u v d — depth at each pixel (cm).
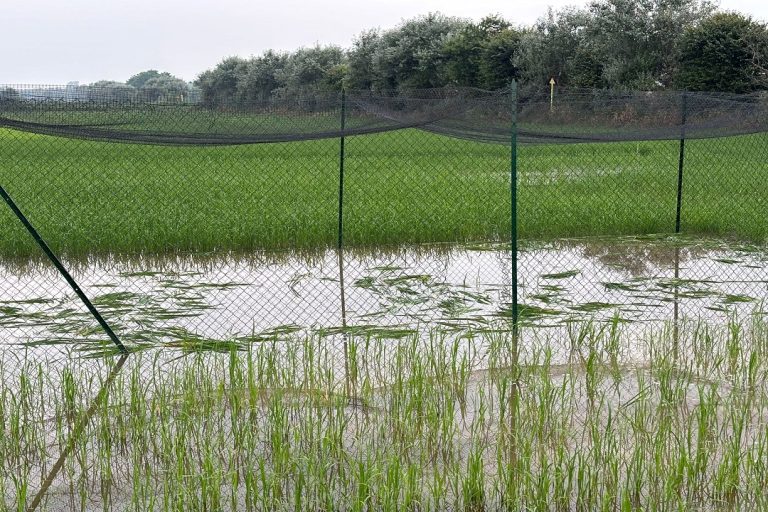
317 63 5209
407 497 513
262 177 1695
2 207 1369
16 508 546
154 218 1309
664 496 544
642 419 627
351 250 1293
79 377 714
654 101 1243
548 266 1217
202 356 736
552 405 664
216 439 624
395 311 965
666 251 1305
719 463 580
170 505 539
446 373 752
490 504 545
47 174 1650
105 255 1216
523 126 1163
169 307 980
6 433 637
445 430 618
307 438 622
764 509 520
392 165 1817
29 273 1153
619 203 1564
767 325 880
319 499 536
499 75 4034
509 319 926
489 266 1216
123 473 593
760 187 1634
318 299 1030
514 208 854
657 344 840
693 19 3506
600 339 827
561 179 1689
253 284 1098
